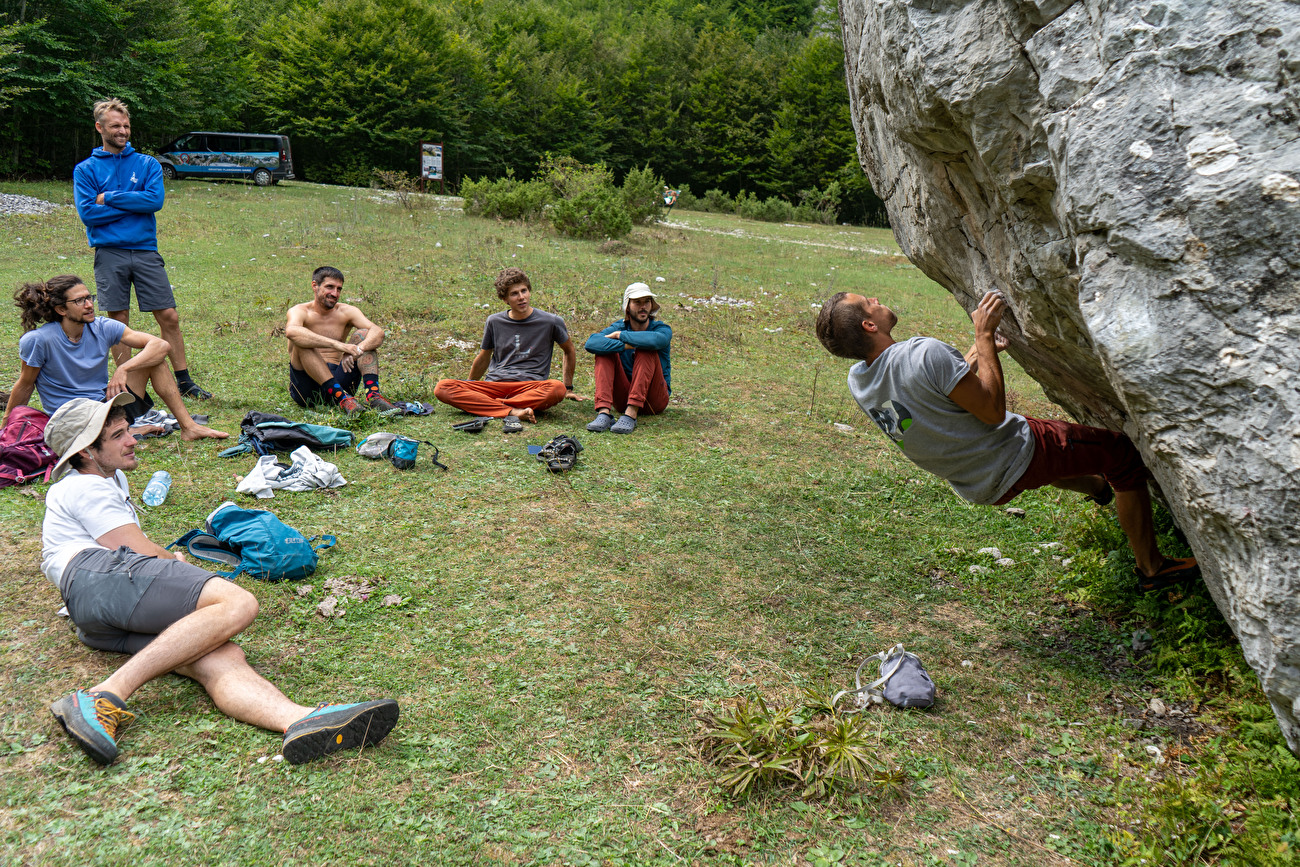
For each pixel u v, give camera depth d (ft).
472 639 11.48
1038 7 7.54
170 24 93.71
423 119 133.08
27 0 82.58
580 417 22.20
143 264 20.35
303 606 11.99
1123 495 11.64
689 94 167.02
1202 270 6.64
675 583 13.38
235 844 7.72
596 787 8.79
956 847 8.16
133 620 9.71
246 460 17.39
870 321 10.56
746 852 7.99
